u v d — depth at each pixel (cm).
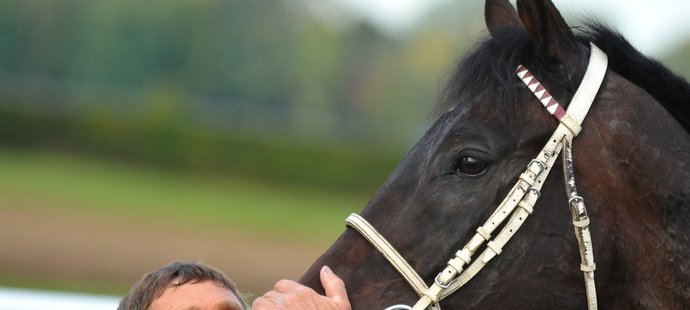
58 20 4197
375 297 287
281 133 3403
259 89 4456
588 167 292
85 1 4228
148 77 4294
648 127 299
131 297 291
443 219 288
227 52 4434
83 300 536
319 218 2312
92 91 3828
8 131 2734
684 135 307
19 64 4134
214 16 4425
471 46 327
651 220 295
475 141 293
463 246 286
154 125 2817
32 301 499
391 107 4509
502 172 290
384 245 290
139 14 4288
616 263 292
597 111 297
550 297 287
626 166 294
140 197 2256
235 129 3203
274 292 285
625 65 320
